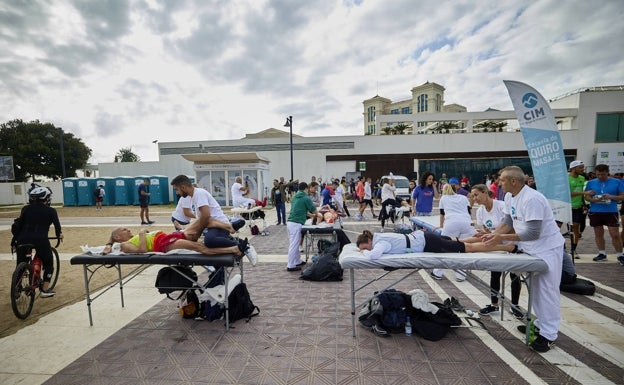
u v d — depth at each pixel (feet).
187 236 12.50
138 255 10.95
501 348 9.50
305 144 92.84
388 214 32.14
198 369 8.63
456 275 16.37
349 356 9.15
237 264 12.49
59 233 15.03
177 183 12.77
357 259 10.21
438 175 90.68
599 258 19.25
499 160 88.63
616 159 84.69
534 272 9.32
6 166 102.68
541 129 15.05
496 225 13.85
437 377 8.08
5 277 18.33
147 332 10.91
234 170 57.72
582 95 87.20
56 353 9.59
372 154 91.91
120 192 74.90
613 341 9.85
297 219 18.75
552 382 7.82
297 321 11.61
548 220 9.23
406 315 10.65
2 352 9.69
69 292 15.31
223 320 11.74
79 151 133.59
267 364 8.80
